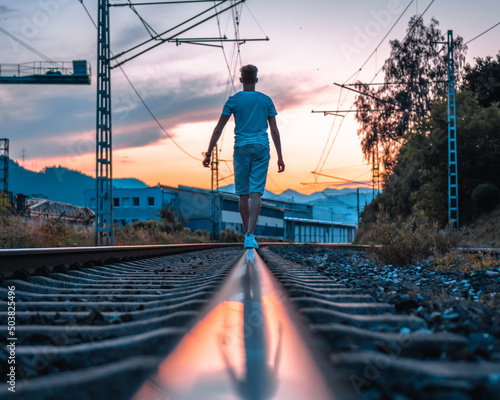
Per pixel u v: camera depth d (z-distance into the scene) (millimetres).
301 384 1089
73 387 1103
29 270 4836
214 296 2312
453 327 1960
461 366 1263
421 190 26344
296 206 126188
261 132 4832
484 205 22906
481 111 24703
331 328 1643
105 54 15797
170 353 1312
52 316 2678
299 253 14594
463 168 24031
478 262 7586
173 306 2482
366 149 35625
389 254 8672
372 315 2395
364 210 43156
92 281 4984
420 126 25859
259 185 4840
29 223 14047
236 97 4836
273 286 2578
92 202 69625
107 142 15773
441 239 9227
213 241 47875
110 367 1206
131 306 3031
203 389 1066
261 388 1056
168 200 68250
